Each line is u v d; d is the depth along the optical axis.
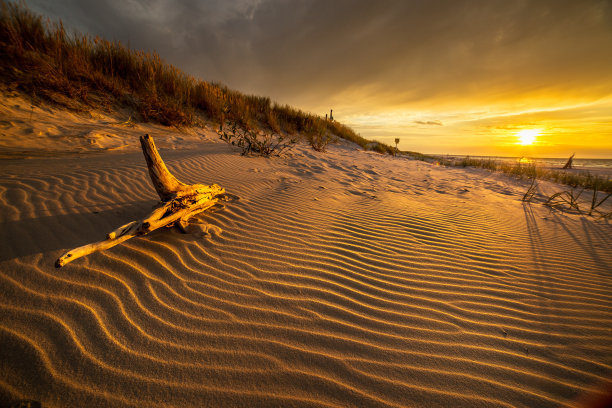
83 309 1.50
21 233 2.03
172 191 2.53
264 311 1.67
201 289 1.81
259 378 1.25
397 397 1.22
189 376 1.23
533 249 2.96
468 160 14.52
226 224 2.80
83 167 3.65
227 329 1.50
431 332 1.63
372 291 1.98
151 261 2.01
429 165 11.85
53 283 1.63
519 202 5.37
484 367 1.41
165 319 1.53
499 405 1.21
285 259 2.28
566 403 1.23
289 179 4.96
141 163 4.12
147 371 1.23
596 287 2.25
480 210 4.41
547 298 2.05
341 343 1.49
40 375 1.15
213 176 4.34
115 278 1.78
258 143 6.97
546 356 1.50
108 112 6.75
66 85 6.11
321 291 1.92
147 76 8.19
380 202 4.25
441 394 1.25
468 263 2.53
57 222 2.26
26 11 6.26
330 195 4.30
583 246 3.15
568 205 5.41
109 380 1.17
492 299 2.00
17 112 5.13
